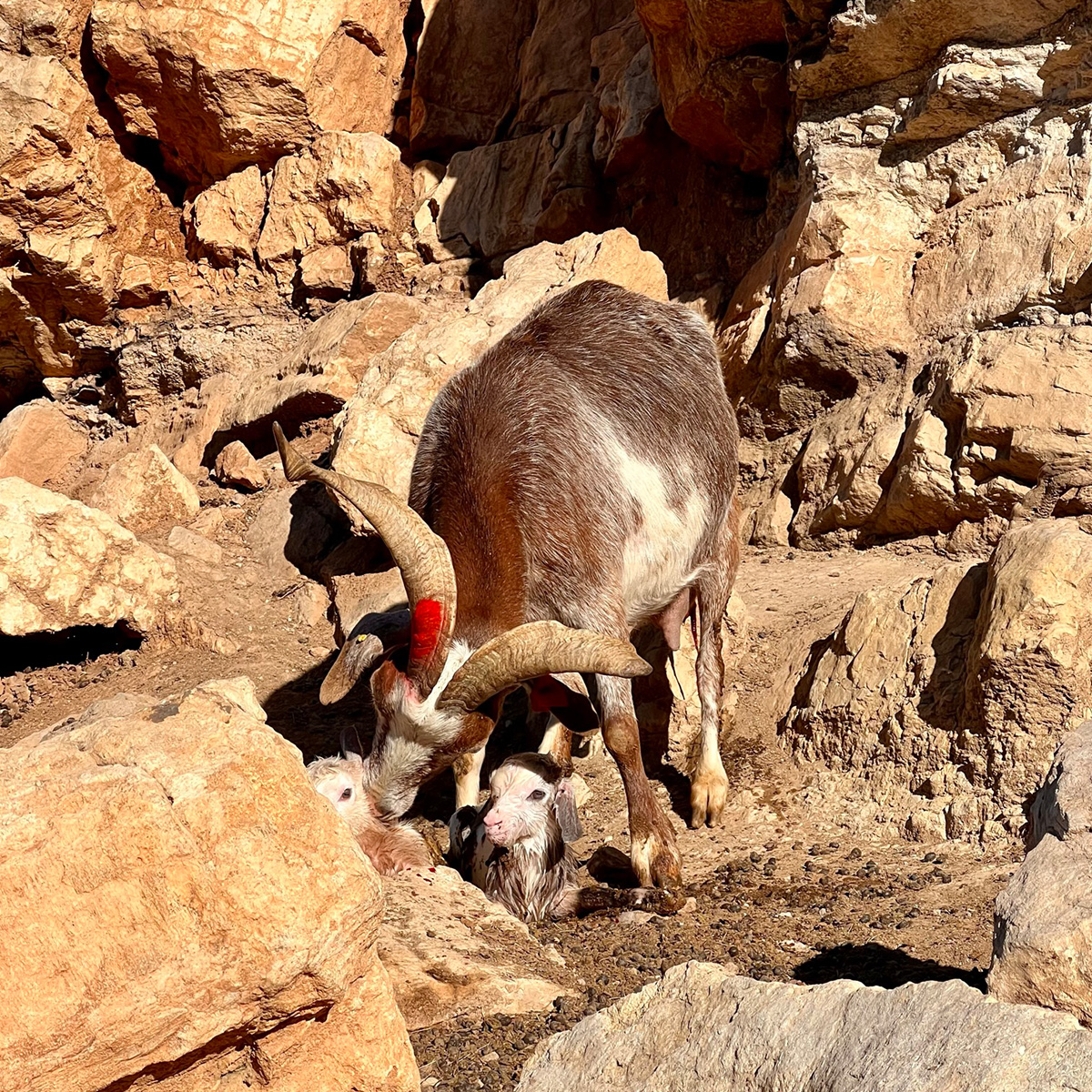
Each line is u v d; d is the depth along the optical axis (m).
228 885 3.33
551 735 7.44
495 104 15.10
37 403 15.75
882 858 6.52
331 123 14.60
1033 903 3.58
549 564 6.39
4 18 13.88
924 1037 2.94
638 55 13.34
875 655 7.40
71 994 3.14
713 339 8.05
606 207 13.70
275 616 10.80
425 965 4.71
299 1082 3.56
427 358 10.68
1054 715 6.39
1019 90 9.67
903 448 9.35
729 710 8.02
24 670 10.16
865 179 10.40
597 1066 3.51
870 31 9.99
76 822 3.24
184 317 14.80
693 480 7.32
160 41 13.78
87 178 14.35
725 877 6.50
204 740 3.52
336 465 10.41
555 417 6.66
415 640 5.58
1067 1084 2.69
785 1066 3.13
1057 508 8.46
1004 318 9.34
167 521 12.33
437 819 7.65
